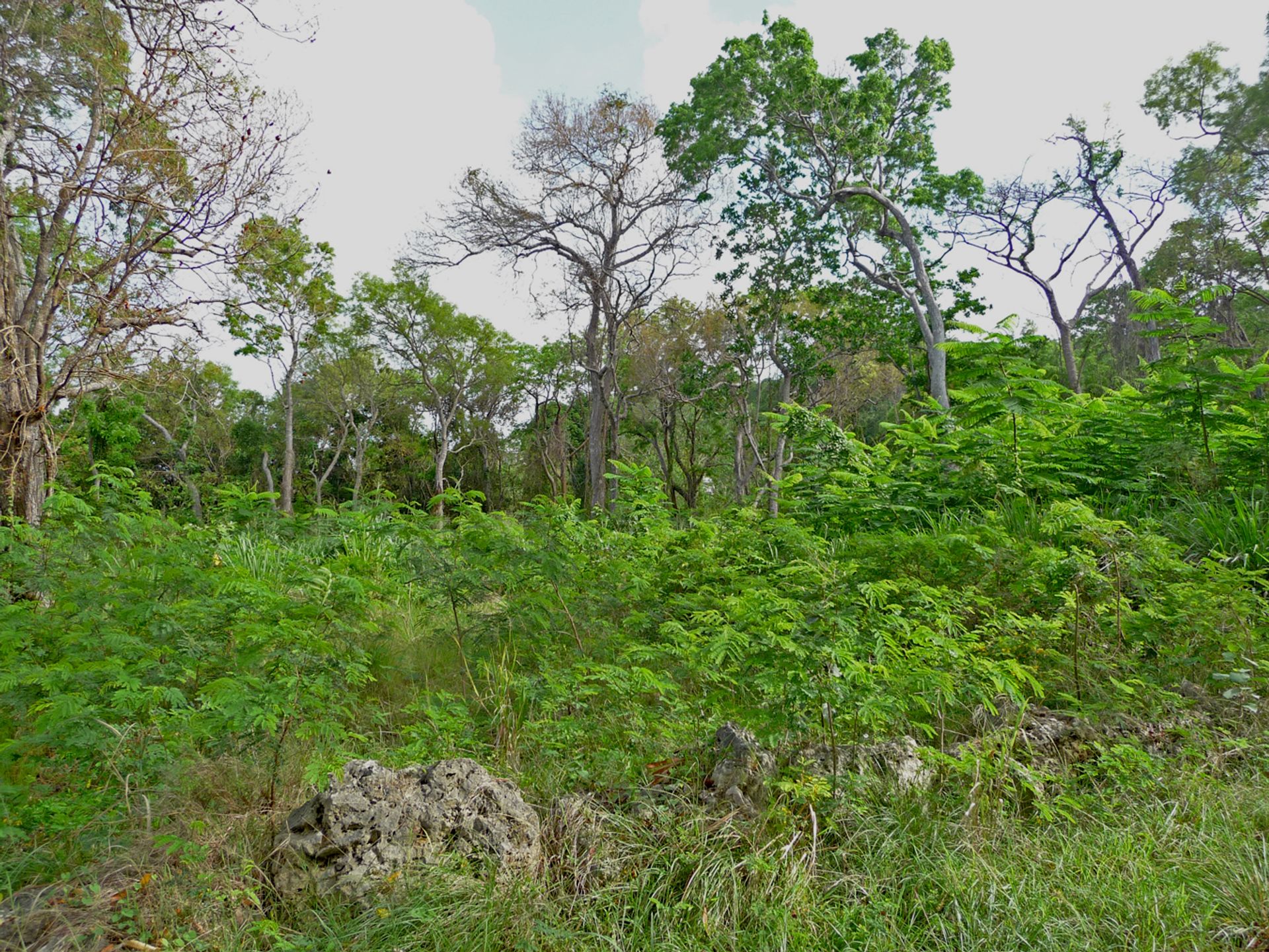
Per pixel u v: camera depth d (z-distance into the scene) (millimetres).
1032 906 2830
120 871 2889
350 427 46000
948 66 28094
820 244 30016
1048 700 4797
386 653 5418
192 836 3131
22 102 9461
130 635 4117
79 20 9383
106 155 9109
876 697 3600
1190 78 26281
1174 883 2959
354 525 7051
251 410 45875
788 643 3475
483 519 5891
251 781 3559
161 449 35812
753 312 31531
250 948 2580
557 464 40281
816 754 3758
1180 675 5078
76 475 14430
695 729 4176
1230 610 5262
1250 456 8625
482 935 2637
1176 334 9664
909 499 9602
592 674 4793
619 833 3277
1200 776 3787
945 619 4379
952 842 3266
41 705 3480
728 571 6371
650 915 2854
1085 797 3693
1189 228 27750
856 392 36156
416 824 3041
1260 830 3338
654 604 6273
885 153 28750
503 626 5262
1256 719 4477
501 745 4184
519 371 45031
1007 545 6199
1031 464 9633
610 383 28594
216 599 4609
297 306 26406
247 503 9266
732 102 27172
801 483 10773
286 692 3465
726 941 2713
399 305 39656
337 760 3227
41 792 3514
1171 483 9062
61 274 9039
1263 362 8781
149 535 6910
